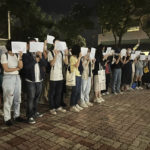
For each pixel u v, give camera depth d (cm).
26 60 386
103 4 1548
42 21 1855
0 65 426
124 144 331
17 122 413
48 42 454
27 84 395
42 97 562
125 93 730
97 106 551
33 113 433
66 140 338
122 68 757
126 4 1518
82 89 531
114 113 493
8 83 373
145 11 1532
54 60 438
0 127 384
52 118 443
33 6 1819
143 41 2288
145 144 333
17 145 316
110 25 1647
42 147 312
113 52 681
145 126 412
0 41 738
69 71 471
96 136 357
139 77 826
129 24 1644
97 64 579
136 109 531
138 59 802
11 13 1666
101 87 604
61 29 2008
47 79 538
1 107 508
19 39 383
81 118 449
